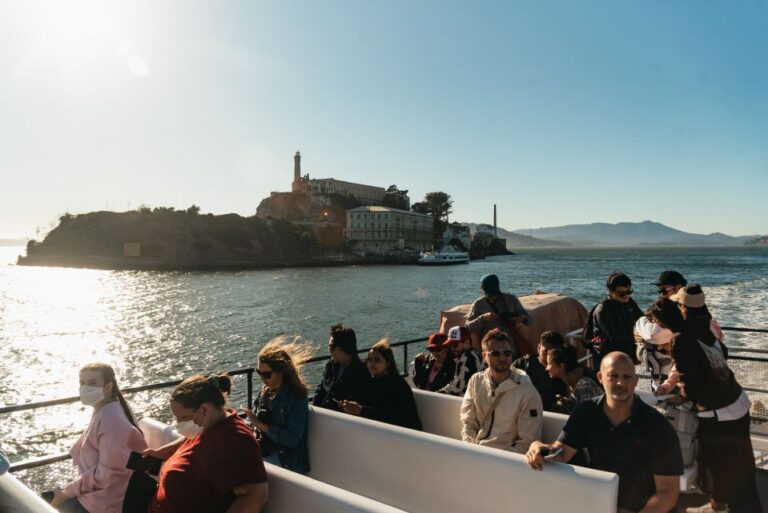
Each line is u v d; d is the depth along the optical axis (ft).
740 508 13.55
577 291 212.84
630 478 10.57
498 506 10.75
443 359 20.20
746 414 13.76
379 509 8.93
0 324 149.48
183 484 10.14
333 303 192.34
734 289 158.30
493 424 13.47
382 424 13.21
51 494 12.99
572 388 16.70
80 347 114.73
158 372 92.32
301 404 14.53
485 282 21.94
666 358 17.08
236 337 123.65
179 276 376.89
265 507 10.73
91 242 539.70
